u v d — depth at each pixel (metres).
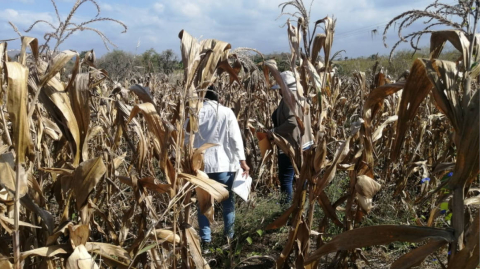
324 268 3.93
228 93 6.76
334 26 3.14
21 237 2.58
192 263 2.92
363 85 4.18
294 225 3.20
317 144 3.05
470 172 1.91
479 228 1.83
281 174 5.26
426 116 5.47
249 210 4.91
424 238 1.99
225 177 4.06
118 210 3.94
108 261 2.40
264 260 4.18
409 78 2.13
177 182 2.69
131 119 2.59
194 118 2.71
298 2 2.92
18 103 1.83
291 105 3.01
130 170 3.54
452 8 2.12
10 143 2.08
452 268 1.93
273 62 3.10
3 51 2.06
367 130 3.21
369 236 2.14
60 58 1.99
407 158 5.33
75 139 2.20
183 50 2.56
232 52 2.98
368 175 3.30
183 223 2.79
